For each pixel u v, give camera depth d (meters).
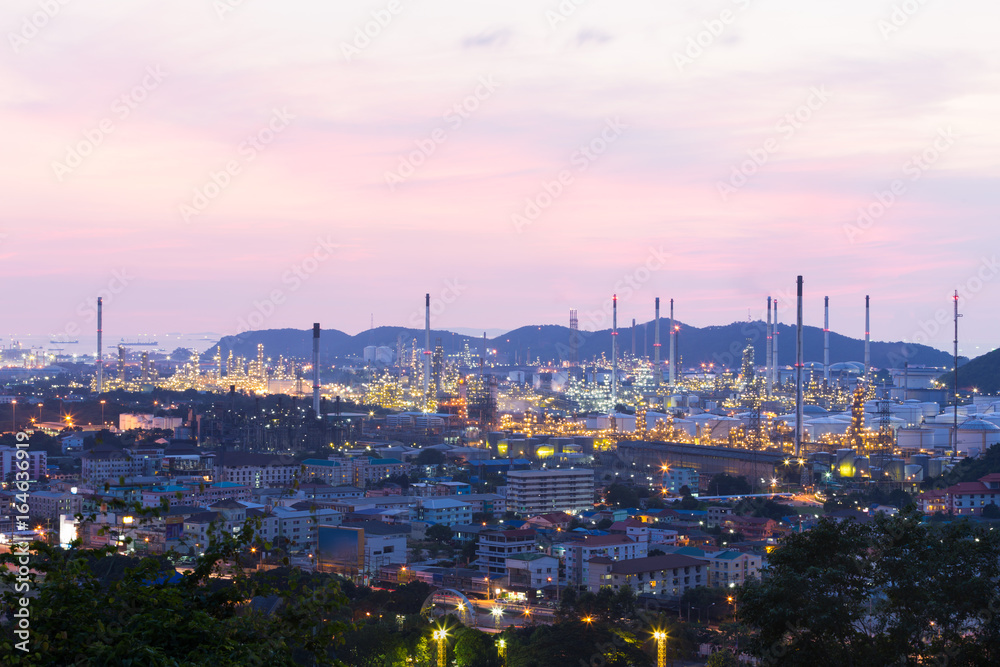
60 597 53.53
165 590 55.19
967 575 92.19
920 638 93.69
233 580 59.09
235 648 52.81
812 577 92.94
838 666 91.62
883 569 94.69
